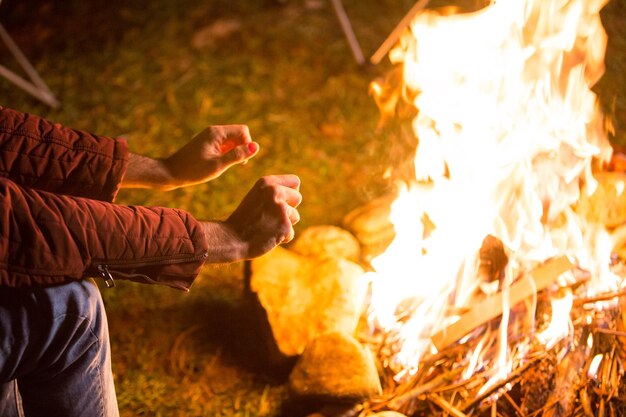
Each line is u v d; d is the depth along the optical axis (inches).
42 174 74.8
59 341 65.1
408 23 141.9
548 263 87.6
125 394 92.6
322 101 146.7
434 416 84.0
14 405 67.7
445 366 87.5
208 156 81.5
